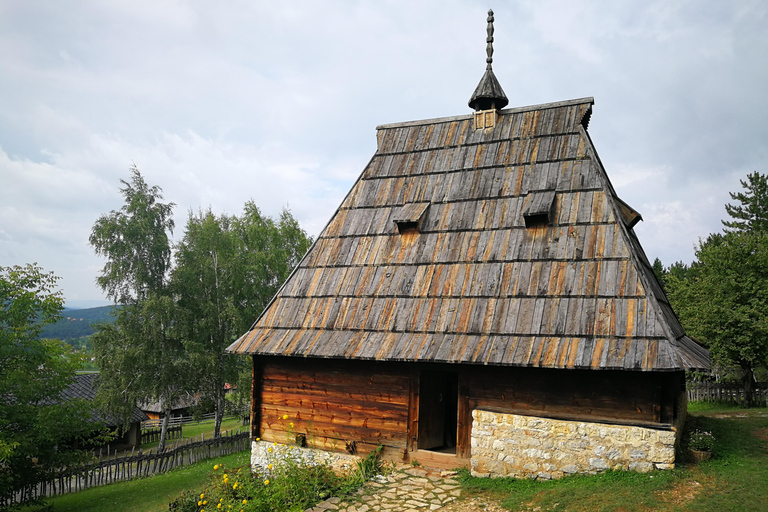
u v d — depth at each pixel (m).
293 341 12.91
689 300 26.52
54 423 17.70
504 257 12.29
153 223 31.53
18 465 17.30
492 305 11.55
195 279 32.06
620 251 11.27
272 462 12.80
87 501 20.06
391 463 12.24
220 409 32.31
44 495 19.94
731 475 9.66
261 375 14.12
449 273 12.59
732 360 23.17
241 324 31.45
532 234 12.42
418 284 12.73
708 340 23.25
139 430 35.72
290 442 13.43
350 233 14.76
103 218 30.61
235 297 33.56
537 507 9.15
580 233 11.92
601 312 10.52
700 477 9.55
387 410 12.51
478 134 15.38
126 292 30.64
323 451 12.99
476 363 10.56
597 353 9.89
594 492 9.27
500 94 15.55
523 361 10.24
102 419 29.08
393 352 11.52
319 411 13.27
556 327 10.63
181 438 37.53
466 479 10.97
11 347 17.34
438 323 11.77
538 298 11.26
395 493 10.48
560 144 13.93
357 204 15.42
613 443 10.05
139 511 18.23
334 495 10.80
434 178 14.93
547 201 12.57
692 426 15.02
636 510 8.52
